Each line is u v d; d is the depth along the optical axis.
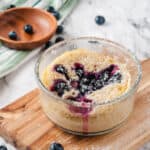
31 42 0.65
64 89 0.51
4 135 0.53
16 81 0.62
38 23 0.70
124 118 0.52
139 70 0.52
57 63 0.54
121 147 0.51
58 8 0.73
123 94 0.50
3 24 0.69
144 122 0.53
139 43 0.69
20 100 0.55
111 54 0.56
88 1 0.76
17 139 0.51
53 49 0.54
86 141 0.51
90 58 0.55
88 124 0.50
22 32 0.68
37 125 0.53
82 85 0.52
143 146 0.56
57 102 0.50
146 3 0.77
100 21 0.71
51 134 0.52
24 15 0.70
